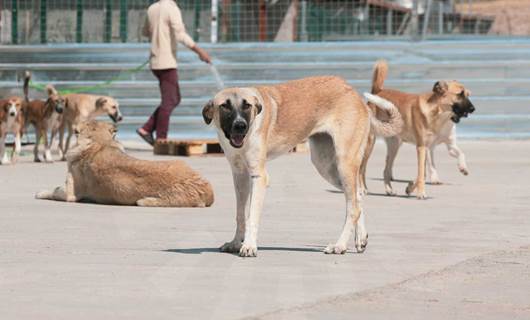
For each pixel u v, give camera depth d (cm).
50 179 1544
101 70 2703
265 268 777
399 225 1049
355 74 2630
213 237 949
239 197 857
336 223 1058
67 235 955
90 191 1241
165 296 661
